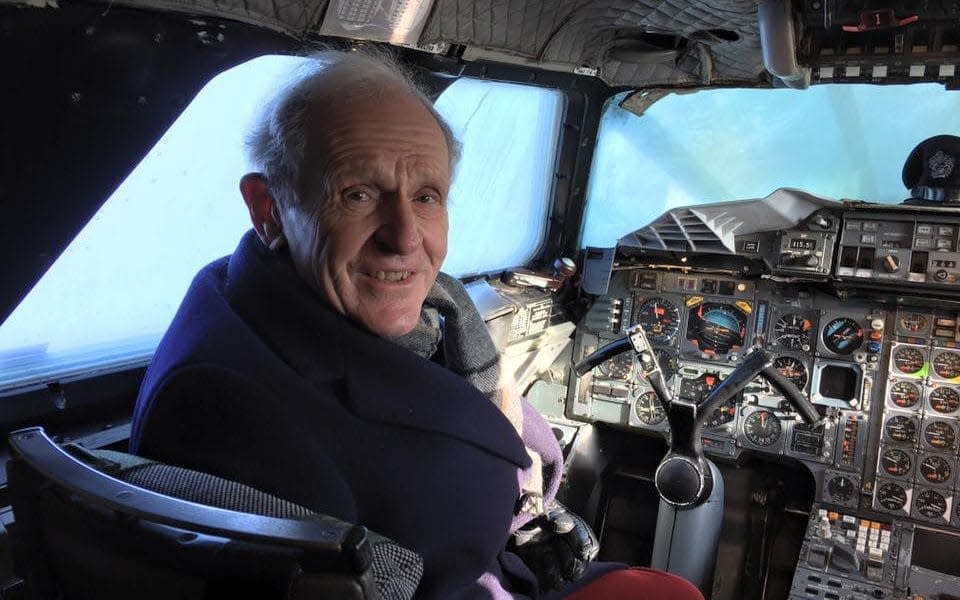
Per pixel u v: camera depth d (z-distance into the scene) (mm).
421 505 1198
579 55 3070
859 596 2879
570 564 1589
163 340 1269
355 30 1953
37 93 1329
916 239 3061
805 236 3227
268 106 1201
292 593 726
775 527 3492
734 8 2602
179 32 1544
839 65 2951
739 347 3500
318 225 1157
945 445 3139
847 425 3273
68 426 1730
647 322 3666
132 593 836
